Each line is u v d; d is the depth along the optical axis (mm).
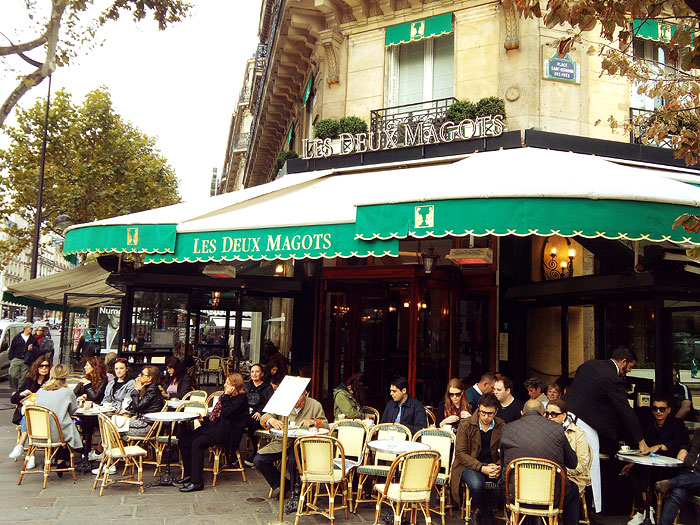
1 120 8648
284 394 6250
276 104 18531
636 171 7492
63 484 7434
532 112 10008
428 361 10227
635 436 6469
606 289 8094
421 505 5992
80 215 25203
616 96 10430
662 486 6047
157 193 27578
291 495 6941
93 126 25016
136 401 8195
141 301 11891
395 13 11602
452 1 10938
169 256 7852
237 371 13297
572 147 9594
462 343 11000
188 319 12148
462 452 6293
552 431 5562
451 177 6625
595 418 6570
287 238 7145
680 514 6395
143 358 11680
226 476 8227
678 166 9945
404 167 10461
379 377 11562
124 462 8602
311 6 12281
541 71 10141
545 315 10336
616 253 8703
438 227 5930
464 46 10820
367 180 9312
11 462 8500
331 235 6867
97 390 9078
